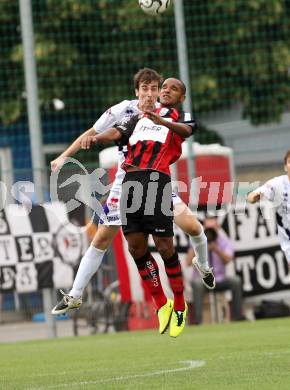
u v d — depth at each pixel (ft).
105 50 200.23
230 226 150.10
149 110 82.94
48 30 201.05
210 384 73.46
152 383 75.72
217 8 199.72
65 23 200.23
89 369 90.12
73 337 141.49
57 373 87.76
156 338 126.00
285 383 71.97
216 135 216.95
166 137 83.15
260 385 71.56
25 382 81.20
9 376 87.25
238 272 150.61
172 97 84.33
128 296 148.15
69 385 77.05
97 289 149.59
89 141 80.94
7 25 205.36
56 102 209.26
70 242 143.23
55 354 109.70
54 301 144.46
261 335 117.80
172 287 85.61
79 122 208.95
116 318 148.97
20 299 151.64
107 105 203.51
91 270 90.02
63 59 201.46
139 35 195.83
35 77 144.77
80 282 89.86
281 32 204.85
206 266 90.63
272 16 202.59
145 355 101.65
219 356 95.04
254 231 150.92
